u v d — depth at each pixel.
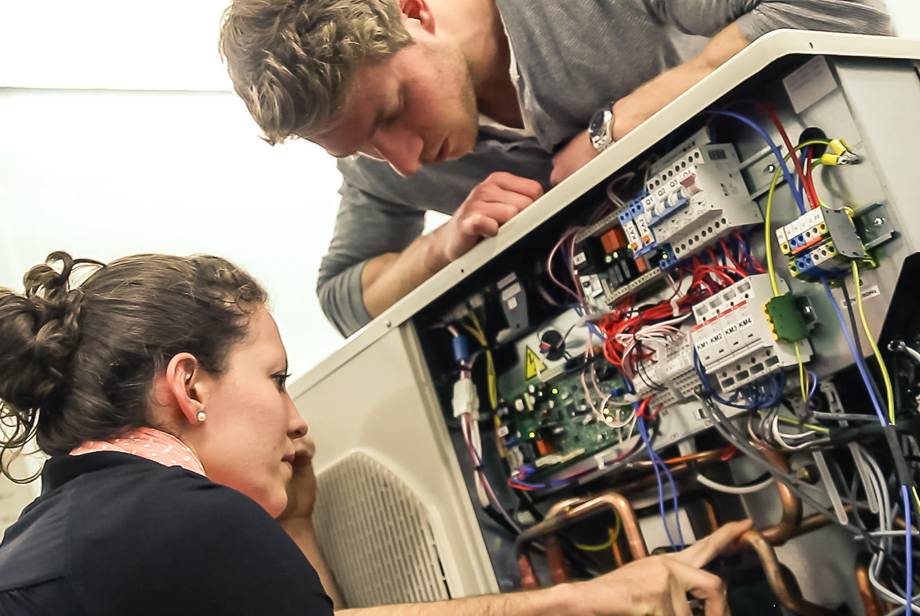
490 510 1.24
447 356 1.29
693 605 1.07
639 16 1.36
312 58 1.10
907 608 0.77
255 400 0.81
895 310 0.81
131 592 0.59
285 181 2.18
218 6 1.91
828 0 1.07
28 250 1.73
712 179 0.90
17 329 0.73
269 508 0.82
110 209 1.86
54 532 0.64
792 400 0.93
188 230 1.97
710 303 0.93
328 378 1.40
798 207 0.86
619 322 1.08
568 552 1.27
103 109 1.90
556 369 1.19
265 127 1.20
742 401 0.95
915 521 0.89
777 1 1.09
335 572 1.38
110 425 0.73
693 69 1.17
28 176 1.77
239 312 0.82
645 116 1.18
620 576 0.97
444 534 1.19
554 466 1.22
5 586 0.61
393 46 1.17
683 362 0.98
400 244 1.93
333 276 1.94
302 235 2.18
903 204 0.80
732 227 0.90
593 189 1.04
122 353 0.73
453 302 1.27
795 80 0.85
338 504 1.38
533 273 1.20
